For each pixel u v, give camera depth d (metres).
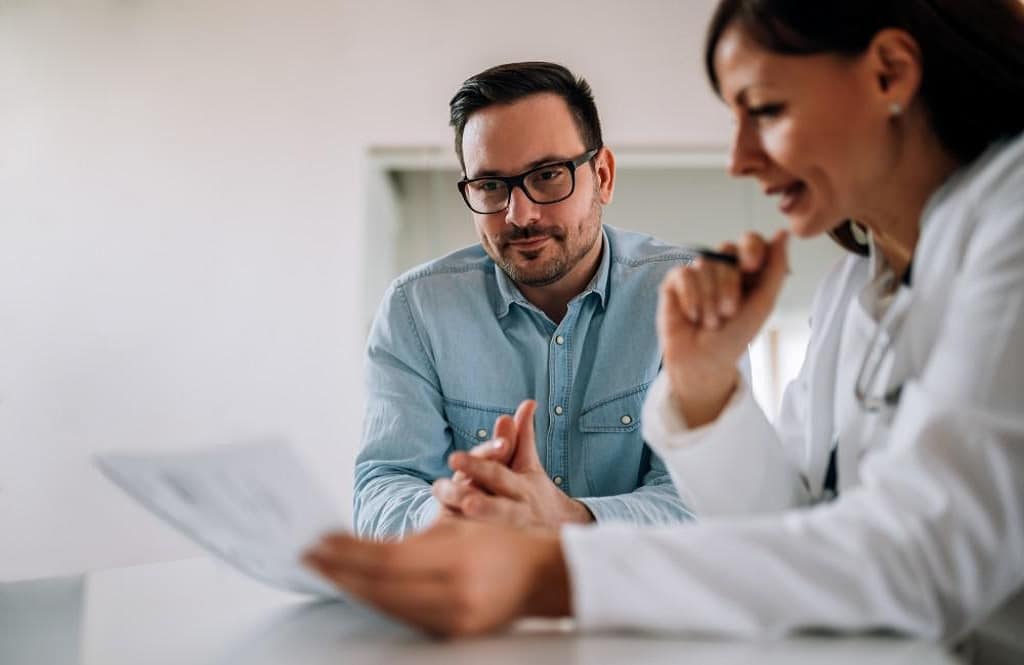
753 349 3.67
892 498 0.67
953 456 0.67
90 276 3.88
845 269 1.06
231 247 3.91
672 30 3.99
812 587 0.64
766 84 0.80
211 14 3.97
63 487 3.79
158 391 3.85
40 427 3.81
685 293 0.88
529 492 1.12
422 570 0.65
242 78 3.96
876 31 0.79
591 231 1.60
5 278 3.86
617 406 1.62
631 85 3.98
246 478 0.65
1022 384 0.68
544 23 3.99
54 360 3.84
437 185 3.96
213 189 3.93
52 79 3.93
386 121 3.96
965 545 0.65
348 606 0.86
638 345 1.63
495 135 1.53
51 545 3.77
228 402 3.86
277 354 3.88
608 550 0.67
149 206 3.91
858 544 0.65
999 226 0.73
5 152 3.90
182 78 3.96
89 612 0.92
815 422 1.01
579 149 1.57
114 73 3.95
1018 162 0.78
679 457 0.92
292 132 3.95
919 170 0.85
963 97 0.83
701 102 3.98
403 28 3.98
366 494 1.55
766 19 0.79
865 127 0.81
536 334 1.67
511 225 1.54
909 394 0.72
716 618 0.65
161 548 3.78
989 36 0.82
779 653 0.61
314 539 0.65
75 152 3.92
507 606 0.67
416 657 0.64
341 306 3.89
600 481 1.63
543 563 0.69
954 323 0.73
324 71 3.97
